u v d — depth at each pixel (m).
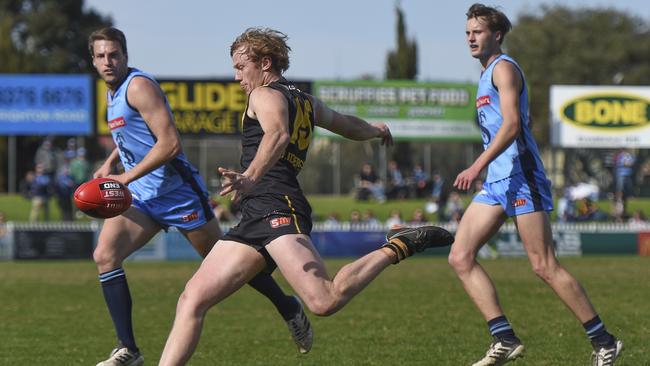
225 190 16.52
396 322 32.75
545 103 183.62
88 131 90.81
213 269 18.19
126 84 22.86
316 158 114.62
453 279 49.31
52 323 33.78
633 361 24.55
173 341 17.78
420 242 18.59
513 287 43.81
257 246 18.22
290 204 18.30
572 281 21.42
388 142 22.19
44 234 70.56
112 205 20.45
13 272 57.12
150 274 55.69
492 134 21.77
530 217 21.34
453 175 114.50
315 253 18.11
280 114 17.53
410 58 163.00
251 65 18.75
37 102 90.06
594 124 92.88
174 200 23.31
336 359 25.59
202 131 86.25
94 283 49.31
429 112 95.69
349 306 37.53
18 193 124.06
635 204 103.44
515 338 21.73
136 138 23.14
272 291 22.67
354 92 94.38
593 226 80.00
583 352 25.98
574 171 114.06
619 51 188.25
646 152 111.81
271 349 27.48
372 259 18.34
